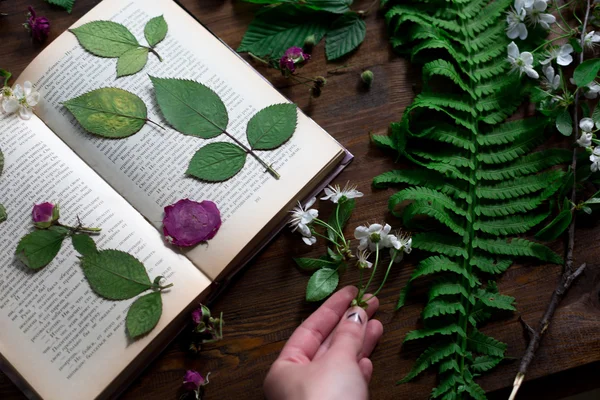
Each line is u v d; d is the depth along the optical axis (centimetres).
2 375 58
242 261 60
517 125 61
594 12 63
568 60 61
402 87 63
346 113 63
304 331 57
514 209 60
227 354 60
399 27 63
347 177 62
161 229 59
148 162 59
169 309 57
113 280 57
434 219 61
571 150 62
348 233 61
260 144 60
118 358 57
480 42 62
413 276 59
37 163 59
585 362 59
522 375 58
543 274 60
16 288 57
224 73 61
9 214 58
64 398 56
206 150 59
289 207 60
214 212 58
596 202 59
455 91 63
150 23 61
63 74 60
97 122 59
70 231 58
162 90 59
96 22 61
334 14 64
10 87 62
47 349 57
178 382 59
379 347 60
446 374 59
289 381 53
